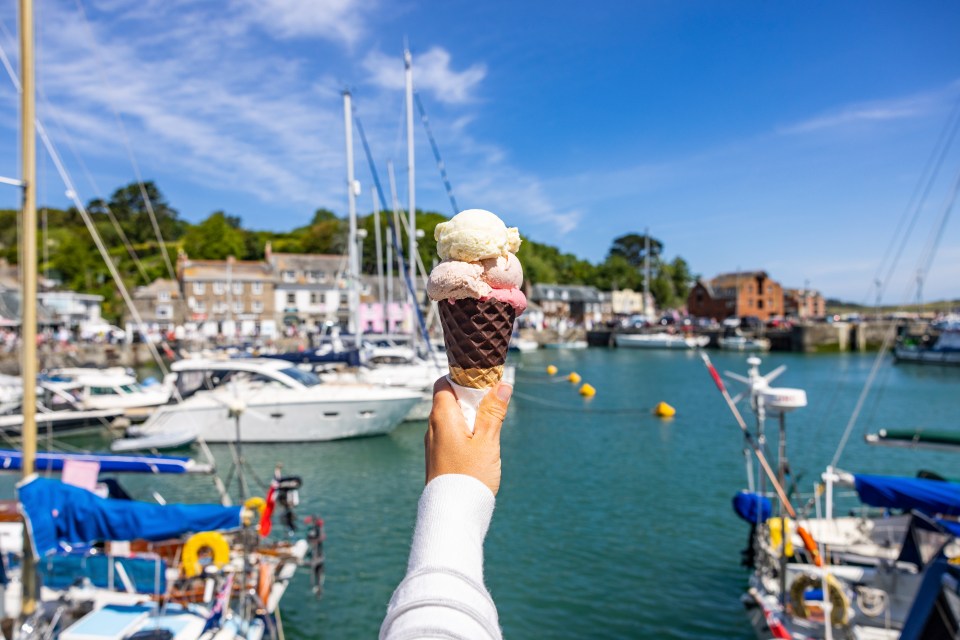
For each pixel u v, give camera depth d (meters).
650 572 11.71
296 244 107.12
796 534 10.67
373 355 29.28
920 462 19.81
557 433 24.20
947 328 57.94
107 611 7.84
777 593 9.59
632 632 9.77
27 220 7.39
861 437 23.53
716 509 15.20
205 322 62.50
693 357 62.72
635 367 52.12
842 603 8.43
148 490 16.55
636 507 15.38
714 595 10.84
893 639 8.18
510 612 10.32
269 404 20.59
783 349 72.19
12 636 7.21
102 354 49.00
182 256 68.31
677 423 26.19
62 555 8.56
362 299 66.56
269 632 8.96
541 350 74.56
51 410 23.88
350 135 27.36
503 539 13.30
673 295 116.19
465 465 1.33
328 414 21.02
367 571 11.55
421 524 1.23
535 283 97.88
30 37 7.34
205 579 8.38
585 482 17.52
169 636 7.27
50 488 7.46
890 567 9.05
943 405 32.06
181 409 20.27
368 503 15.50
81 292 68.69
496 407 1.46
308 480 17.41
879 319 80.12
